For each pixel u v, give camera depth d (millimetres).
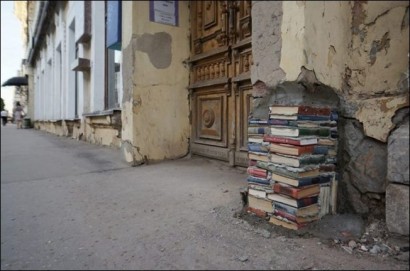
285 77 2350
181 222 2527
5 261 2006
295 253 1953
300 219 2217
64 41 13141
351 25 2527
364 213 2350
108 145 7668
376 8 2348
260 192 2469
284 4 2375
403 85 2156
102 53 8516
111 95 8352
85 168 4832
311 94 2369
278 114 2344
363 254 1922
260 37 2590
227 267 1835
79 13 9508
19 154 6469
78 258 2020
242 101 4266
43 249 2162
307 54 2244
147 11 4965
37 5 19578
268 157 2418
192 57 5266
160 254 2023
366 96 2377
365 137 2354
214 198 3070
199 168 4500
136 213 2791
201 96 5121
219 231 2318
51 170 4711
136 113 4883
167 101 5160
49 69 18391
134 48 4840
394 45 2236
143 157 4945
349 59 2506
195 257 1964
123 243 2209
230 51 4430
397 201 1976
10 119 34562
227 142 4559
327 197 2385
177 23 5258
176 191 3383
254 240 2152
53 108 16594
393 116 2172
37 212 2902
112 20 5742
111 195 3369
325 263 1832
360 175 2369
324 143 2369
